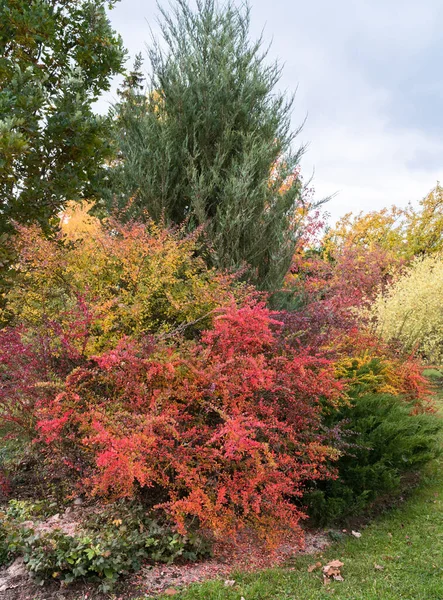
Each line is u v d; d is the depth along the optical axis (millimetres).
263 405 4352
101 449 3891
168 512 3588
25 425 4402
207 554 3752
